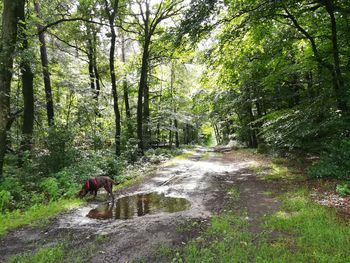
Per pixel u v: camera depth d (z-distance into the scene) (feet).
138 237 19.53
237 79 61.05
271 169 45.14
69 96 74.08
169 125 104.83
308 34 41.68
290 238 17.76
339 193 26.02
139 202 30.27
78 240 19.58
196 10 34.71
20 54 36.63
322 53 42.80
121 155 57.88
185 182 40.47
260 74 61.98
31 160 39.78
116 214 25.85
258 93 66.74
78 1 59.36
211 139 252.42
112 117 87.92
